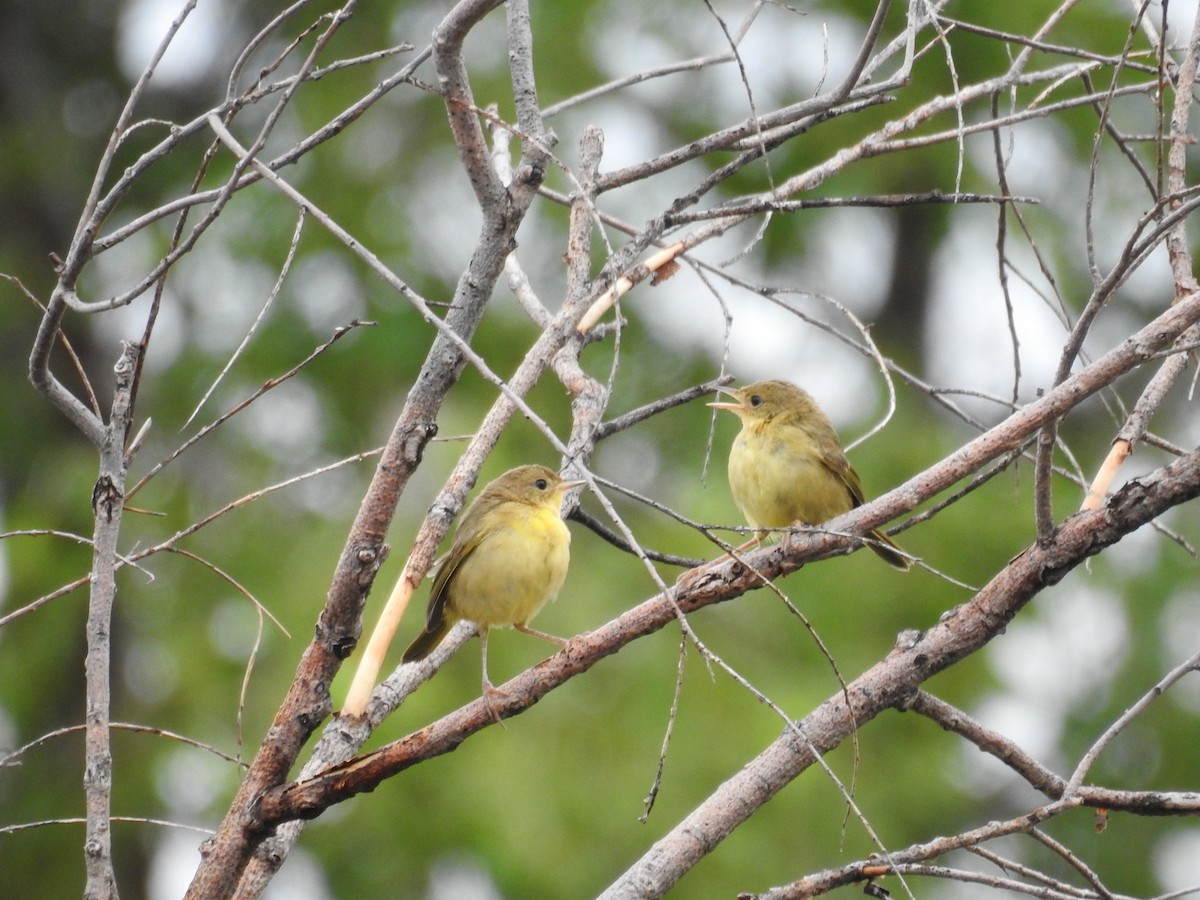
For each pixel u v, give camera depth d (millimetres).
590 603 15695
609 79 17844
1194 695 17750
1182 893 5027
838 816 15758
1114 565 17875
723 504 16156
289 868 15961
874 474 17031
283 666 15695
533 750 15547
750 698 15625
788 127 6109
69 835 17234
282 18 5051
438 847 15281
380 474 5336
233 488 17094
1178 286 5922
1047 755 17625
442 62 5242
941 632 5445
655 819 15062
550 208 17609
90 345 19281
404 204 17641
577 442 7066
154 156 5078
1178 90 5906
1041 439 5199
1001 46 16672
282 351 17188
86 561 16984
